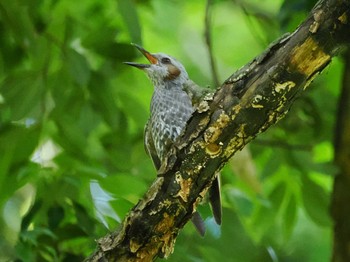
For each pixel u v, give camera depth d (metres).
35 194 10.01
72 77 11.38
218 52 15.63
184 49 15.07
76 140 11.50
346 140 11.67
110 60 11.87
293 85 6.88
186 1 15.91
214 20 16.16
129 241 7.40
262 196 11.38
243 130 7.05
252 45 15.67
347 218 11.30
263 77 6.90
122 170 12.30
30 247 9.66
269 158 11.80
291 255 14.05
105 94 11.77
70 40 11.72
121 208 9.53
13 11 11.72
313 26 6.68
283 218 11.70
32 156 11.05
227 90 7.01
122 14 10.67
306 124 12.46
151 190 7.29
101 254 7.48
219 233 10.47
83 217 9.76
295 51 6.78
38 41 11.65
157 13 15.11
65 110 11.62
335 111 12.48
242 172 10.94
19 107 11.24
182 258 10.16
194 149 7.13
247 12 13.59
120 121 12.02
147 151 11.11
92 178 9.86
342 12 6.60
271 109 6.98
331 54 6.78
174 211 7.29
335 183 11.53
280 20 11.56
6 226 11.19
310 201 11.41
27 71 11.48
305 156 11.70
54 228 9.84
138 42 10.72
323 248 14.05
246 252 10.70
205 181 7.25
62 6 12.40
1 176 10.64
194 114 7.11
